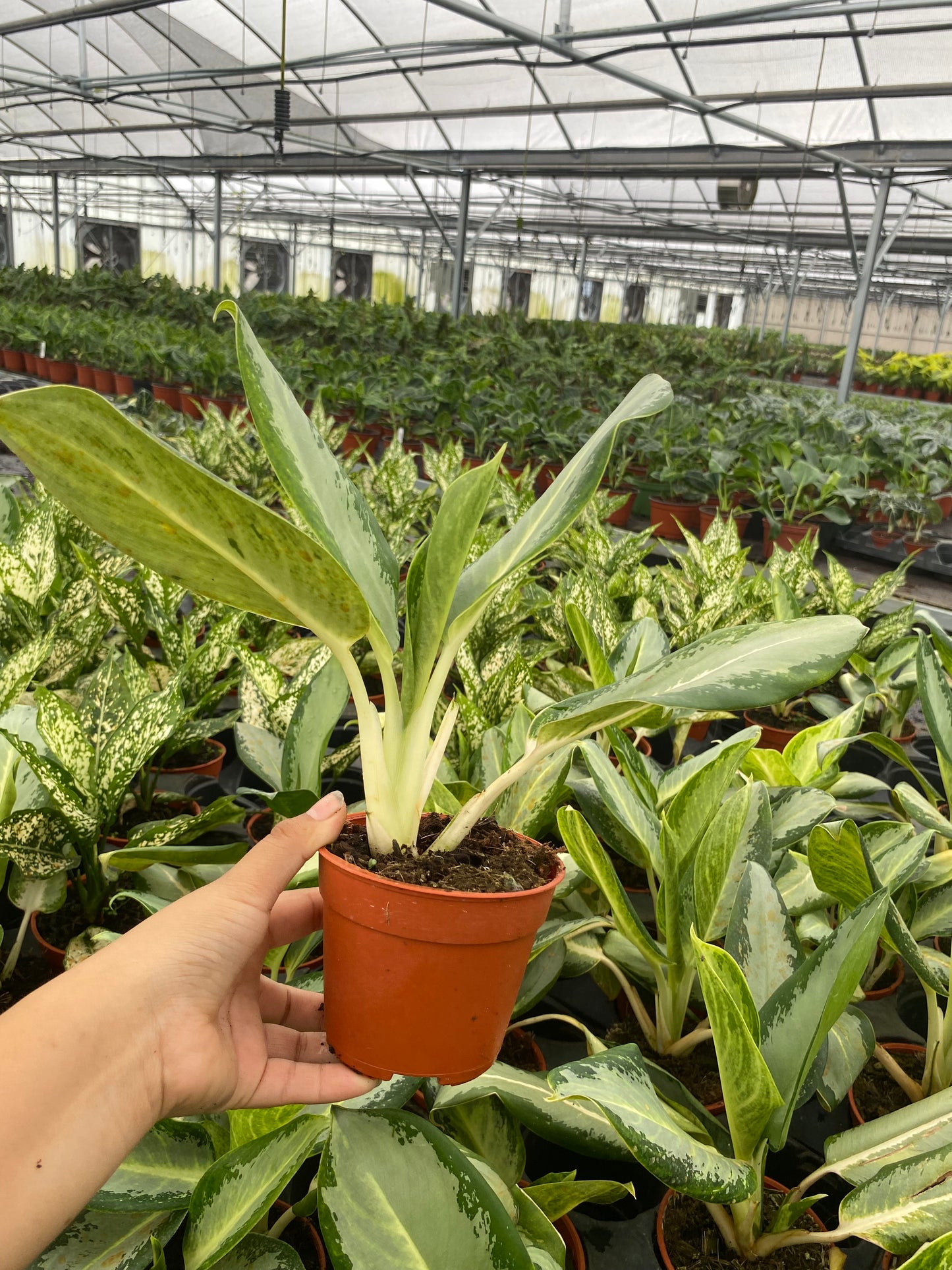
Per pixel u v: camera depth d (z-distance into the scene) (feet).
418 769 2.16
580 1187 2.95
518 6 29.25
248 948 2.17
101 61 43.68
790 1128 4.10
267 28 35.04
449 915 1.93
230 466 12.25
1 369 36.19
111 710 4.96
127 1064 1.94
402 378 26.99
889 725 8.38
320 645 5.64
